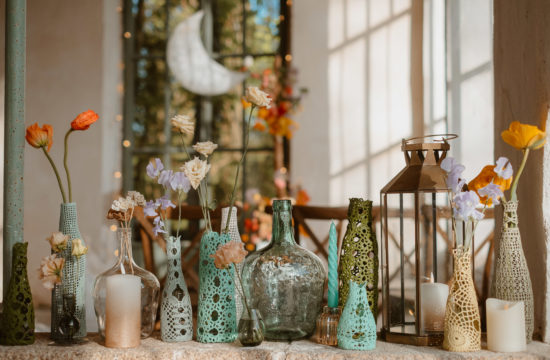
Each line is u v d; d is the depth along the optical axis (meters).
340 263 1.36
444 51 3.79
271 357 1.21
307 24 4.14
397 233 1.29
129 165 4.45
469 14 3.34
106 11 4.37
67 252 1.38
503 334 1.21
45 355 1.24
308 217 2.77
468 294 1.22
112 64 4.39
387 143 4.00
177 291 1.34
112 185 4.33
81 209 4.28
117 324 1.27
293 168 4.11
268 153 4.32
